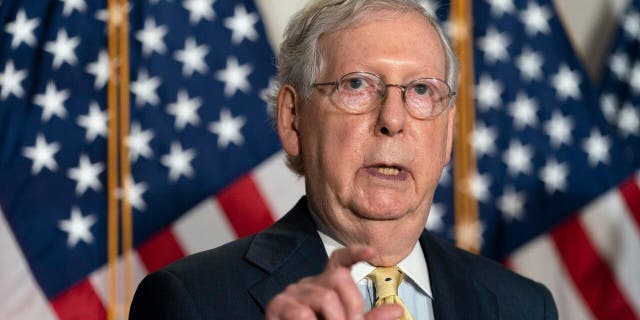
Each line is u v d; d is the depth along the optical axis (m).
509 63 3.01
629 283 2.96
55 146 2.77
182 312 1.32
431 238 1.55
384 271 1.39
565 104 3.01
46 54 2.81
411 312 1.41
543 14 3.07
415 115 1.33
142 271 2.78
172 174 2.81
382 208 1.32
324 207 1.37
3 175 2.74
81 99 2.80
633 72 3.06
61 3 2.85
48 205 2.75
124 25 2.84
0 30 2.83
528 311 1.55
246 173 2.85
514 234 2.96
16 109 2.77
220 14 2.91
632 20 3.10
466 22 2.99
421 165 1.34
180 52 2.86
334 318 0.92
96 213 2.78
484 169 2.96
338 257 0.96
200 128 2.84
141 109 2.82
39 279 2.73
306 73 1.38
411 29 1.35
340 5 1.36
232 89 2.87
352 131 1.32
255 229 2.84
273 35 3.04
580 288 2.96
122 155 2.80
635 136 3.04
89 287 2.76
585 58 3.22
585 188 2.98
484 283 1.54
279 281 1.37
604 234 2.98
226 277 1.37
